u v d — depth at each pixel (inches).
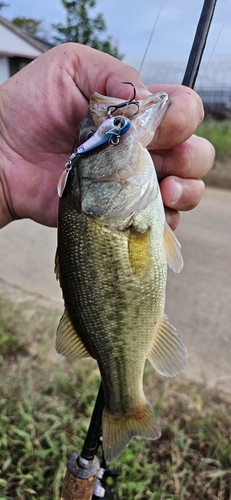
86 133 9.0
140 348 9.8
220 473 13.9
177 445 14.9
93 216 8.9
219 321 22.7
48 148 12.3
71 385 17.2
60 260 9.4
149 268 9.3
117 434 10.1
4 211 13.3
